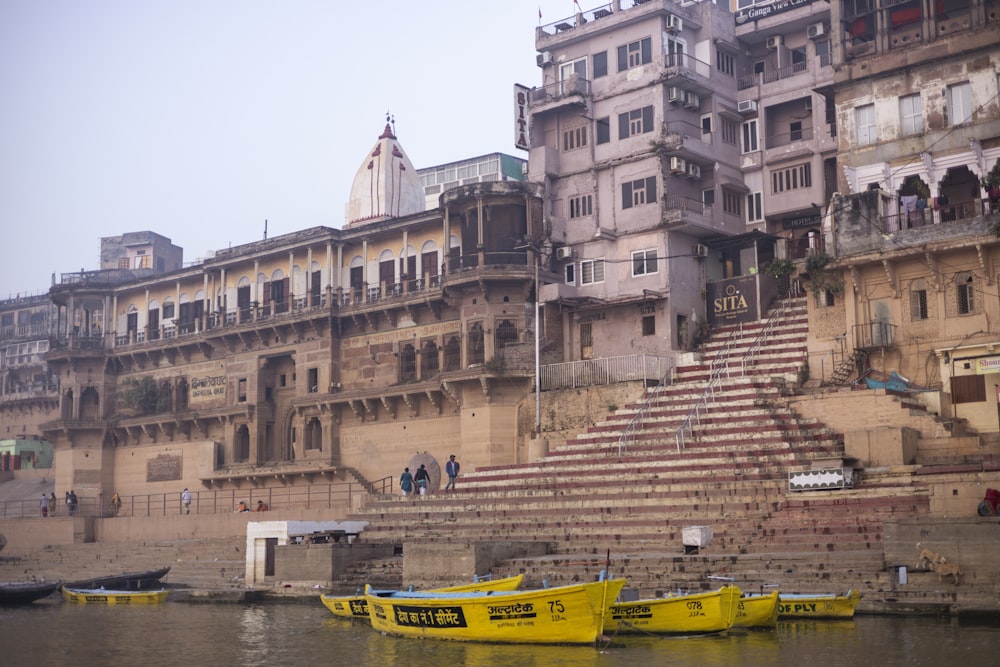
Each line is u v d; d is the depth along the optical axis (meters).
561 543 35.69
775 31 53.25
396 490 53.50
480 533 39.72
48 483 71.38
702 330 50.41
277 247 60.28
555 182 53.41
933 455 35.47
